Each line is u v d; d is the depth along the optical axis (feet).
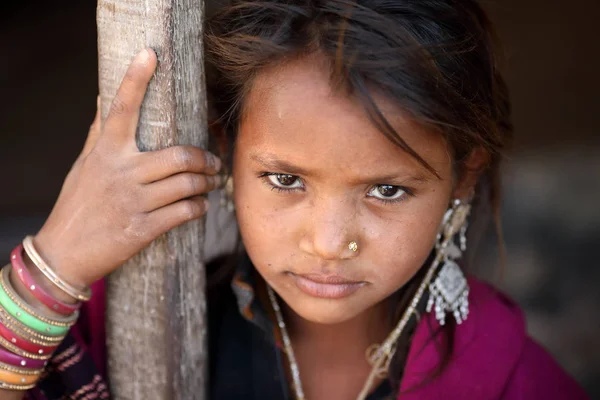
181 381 4.49
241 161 4.30
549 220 12.39
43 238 4.22
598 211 12.48
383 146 3.91
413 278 4.96
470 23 4.48
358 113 3.84
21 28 19.51
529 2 19.01
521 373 5.08
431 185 4.19
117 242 4.13
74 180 4.23
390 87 3.85
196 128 4.17
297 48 3.91
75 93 17.07
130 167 4.05
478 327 5.03
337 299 4.31
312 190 4.09
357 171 3.94
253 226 4.33
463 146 4.36
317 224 4.08
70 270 4.17
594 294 11.60
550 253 12.03
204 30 4.33
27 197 13.37
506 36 17.79
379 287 4.33
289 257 4.28
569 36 17.84
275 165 4.05
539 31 18.03
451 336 4.96
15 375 4.25
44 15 20.02
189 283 4.41
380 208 4.14
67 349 4.61
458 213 4.84
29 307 4.17
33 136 15.40
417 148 4.02
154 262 4.29
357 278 4.25
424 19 4.18
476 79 4.43
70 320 4.32
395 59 3.86
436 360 4.92
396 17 4.09
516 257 11.98
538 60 17.13
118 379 4.56
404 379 4.95
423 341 4.95
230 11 4.38
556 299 11.58
